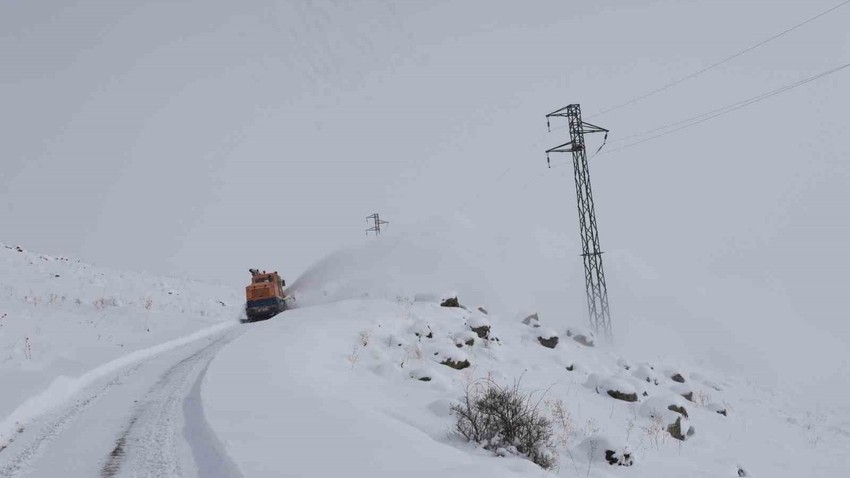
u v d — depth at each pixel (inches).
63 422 330.0
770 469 451.2
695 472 363.6
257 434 270.2
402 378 504.4
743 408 712.4
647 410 525.7
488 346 716.7
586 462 345.1
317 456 237.3
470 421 330.6
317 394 373.7
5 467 249.8
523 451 313.4
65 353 566.9
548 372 663.1
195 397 375.6
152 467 241.6
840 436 637.3
